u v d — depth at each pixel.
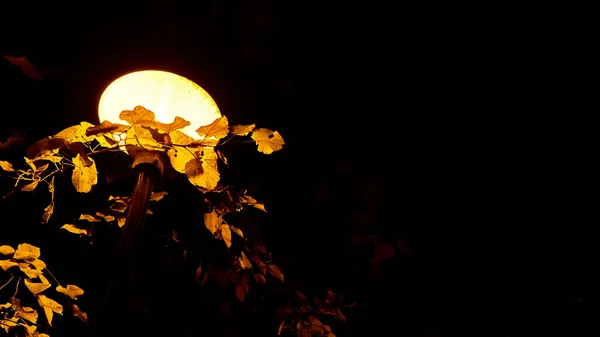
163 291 3.42
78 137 2.32
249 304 3.65
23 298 3.12
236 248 3.52
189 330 3.45
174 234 3.22
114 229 3.20
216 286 3.53
